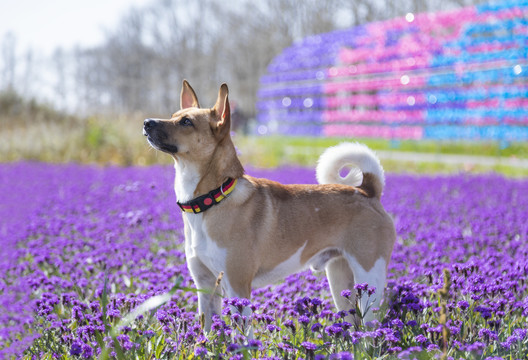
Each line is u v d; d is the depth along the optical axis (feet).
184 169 13.70
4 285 16.90
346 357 10.27
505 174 47.09
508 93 62.90
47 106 94.12
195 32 206.69
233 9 193.16
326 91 95.96
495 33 67.77
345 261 15.69
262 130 107.24
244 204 13.69
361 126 84.89
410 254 20.20
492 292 14.26
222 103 13.91
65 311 15.15
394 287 14.74
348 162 16.17
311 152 70.28
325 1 160.86
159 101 171.32
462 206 30.22
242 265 13.56
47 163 56.59
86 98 121.39
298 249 14.60
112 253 19.98
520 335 11.79
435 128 71.31
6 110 90.63
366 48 87.10
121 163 57.77
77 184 40.29
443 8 130.82
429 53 73.31
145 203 30.91
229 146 13.83
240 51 181.98
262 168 55.31
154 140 13.48
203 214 13.61
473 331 12.64
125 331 11.81
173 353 11.50
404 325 13.00
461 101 68.33
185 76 190.19
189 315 13.66
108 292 16.63
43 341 12.85
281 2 172.45
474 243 21.24
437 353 11.05
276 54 168.76
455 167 52.65
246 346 11.29
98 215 28.32
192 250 13.88
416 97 74.74
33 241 21.84
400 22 79.36
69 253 20.88
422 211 28.48
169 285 16.63
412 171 52.37
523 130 60.70
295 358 11.21
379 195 15.87
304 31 167.22
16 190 38.40
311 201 14.82
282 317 14.71
